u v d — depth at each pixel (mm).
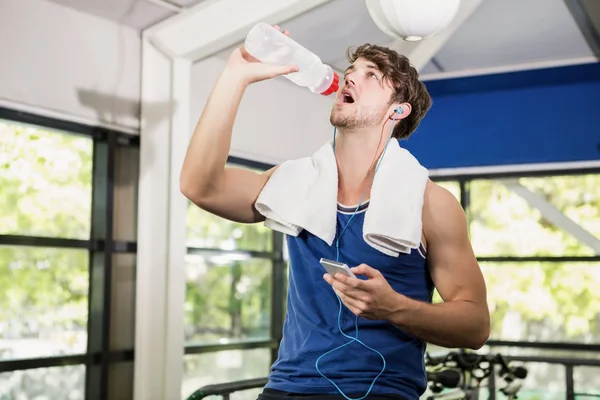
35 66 3660
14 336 3738
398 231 1339
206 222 4742
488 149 5562
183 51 4121
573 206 5426
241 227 4961
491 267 5605
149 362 4090
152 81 4184
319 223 1381
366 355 1343
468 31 4773
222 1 3955
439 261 1415
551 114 5406
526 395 3291
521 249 5535
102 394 3973
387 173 1395
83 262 4027
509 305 5527
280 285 5168
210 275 4781
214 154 1392
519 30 4734
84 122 3902
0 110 3545
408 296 1397
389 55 1487
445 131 5680
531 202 5527
